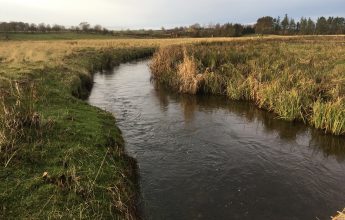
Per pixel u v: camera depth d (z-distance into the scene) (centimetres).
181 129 1374
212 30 9631
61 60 2528
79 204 638
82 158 816
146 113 1606
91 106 1416
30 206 608
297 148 1207
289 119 1493
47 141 857
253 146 1211
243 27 10175
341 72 1856
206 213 783
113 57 3741
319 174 1000
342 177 986
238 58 2448
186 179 938
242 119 1548
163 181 923
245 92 1870
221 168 1014
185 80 2058
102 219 620
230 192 876
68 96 1438
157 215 768
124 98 1908
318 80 1755
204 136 1298
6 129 819
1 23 10306
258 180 947
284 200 846
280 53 2853
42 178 693
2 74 1594
